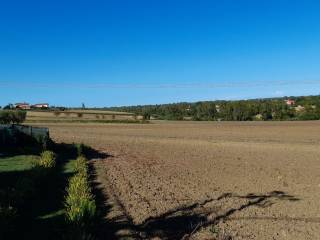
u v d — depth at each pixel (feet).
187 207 51.42
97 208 49.67
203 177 77.20
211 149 139.95
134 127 299.79
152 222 44.55
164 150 134.62
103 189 62.34
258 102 494.59
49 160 79.05
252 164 98.63
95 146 144.66
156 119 455.63
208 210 50.19
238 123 363.76
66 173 76.07
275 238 39.50
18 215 45.42
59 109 506.48
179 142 171.73
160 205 52.42
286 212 49.62
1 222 38.60
